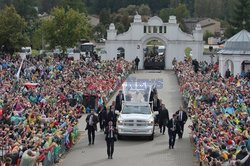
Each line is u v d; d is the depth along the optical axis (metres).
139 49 148.75
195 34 147.62
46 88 77.81
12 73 98.19
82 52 168.00
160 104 67.62
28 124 52.34
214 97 73.75
